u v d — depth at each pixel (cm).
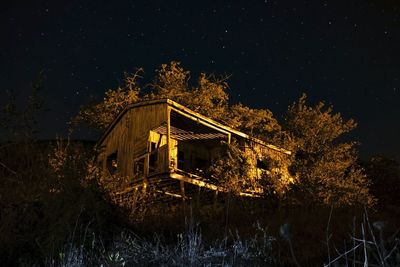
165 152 1806
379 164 2933
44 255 641
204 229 959
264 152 2066
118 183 1102
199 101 3253
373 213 1248
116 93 3238
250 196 1691
